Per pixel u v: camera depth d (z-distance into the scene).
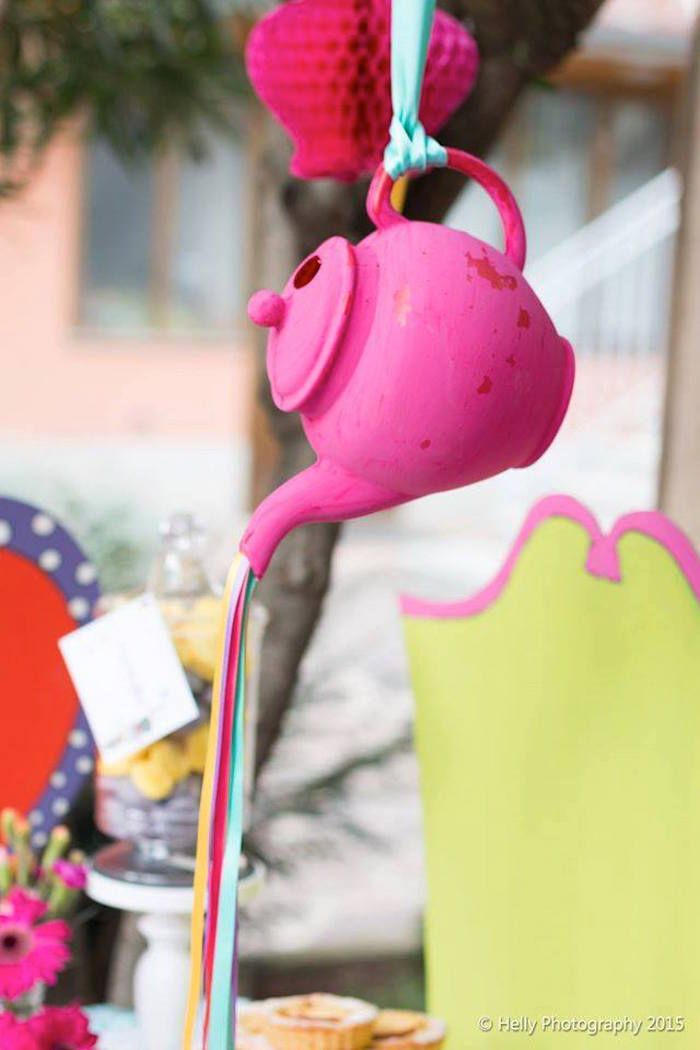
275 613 1.53
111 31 2.01
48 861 1.07
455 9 1.31
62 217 7.66
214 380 7.93
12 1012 0.98
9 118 1.95
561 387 0.72
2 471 6.86
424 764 1.10
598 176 7.36
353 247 0.71
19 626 1.14
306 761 2.29
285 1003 1.04
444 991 1.09
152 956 1.02
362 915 2.55
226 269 7.89
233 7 2.17
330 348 0.68
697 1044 0.86
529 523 1.01
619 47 6.77
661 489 1.34
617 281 6.29
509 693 1.02
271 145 1.43
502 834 1.03
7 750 1.15
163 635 0.99
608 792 0.93
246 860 1.04
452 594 4.90
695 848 0.87
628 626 0.92
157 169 7.71
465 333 0.68
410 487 0.72
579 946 0.96
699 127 1.35
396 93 0.71
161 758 0.99
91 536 2.69
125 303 7.85
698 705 0.87
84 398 7.84
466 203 7.24
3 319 7.73
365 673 3.16
